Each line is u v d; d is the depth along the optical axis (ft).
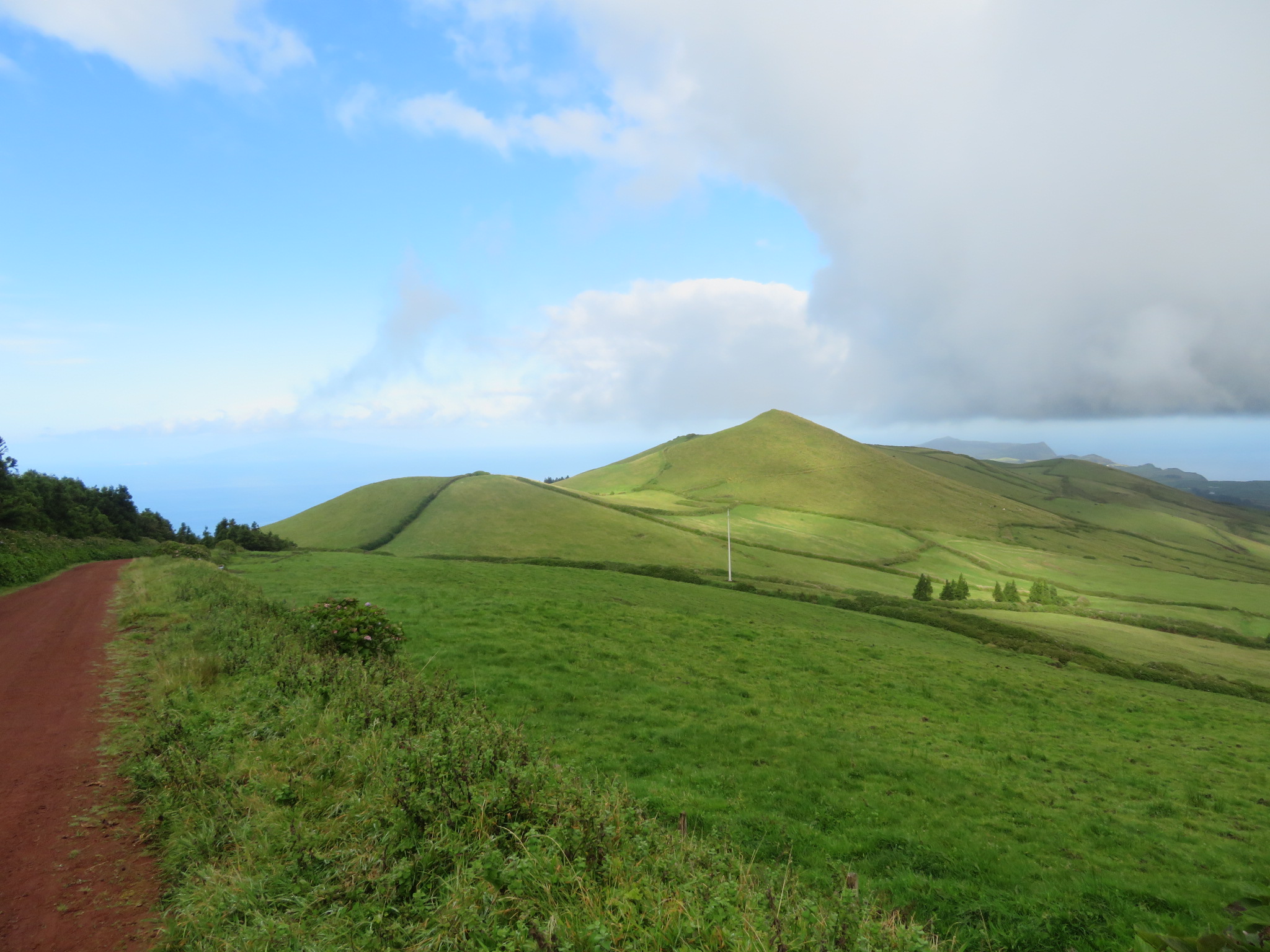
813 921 15.98
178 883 19.06
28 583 106.11
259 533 273.95
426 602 100.53
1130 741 71.41
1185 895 30.37
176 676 39.96
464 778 23.31
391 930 15.71
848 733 56.29
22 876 19.69
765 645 95.76
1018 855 34.12
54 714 35.86
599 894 16.48
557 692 57.16
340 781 24.99
